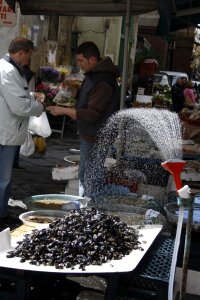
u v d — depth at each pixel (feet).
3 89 14.43
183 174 14.16
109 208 10.89
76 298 8.77
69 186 17.08
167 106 40.52
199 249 10.12
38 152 27.30
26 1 19.42
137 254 7.97
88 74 13.70
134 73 55.31
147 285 8.23
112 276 7.60
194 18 26.78
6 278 7.99
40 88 29.58
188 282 10.29
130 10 16.53
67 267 7.37
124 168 14.17
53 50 41.57
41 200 12.18
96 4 18.93
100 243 7.93
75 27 49.60
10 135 14.97
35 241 8.05
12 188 20.35
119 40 50.88
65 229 8.34
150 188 13.33
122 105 16.85
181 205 7.46
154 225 9.62
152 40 74.64
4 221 15.98
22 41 14.55
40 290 9.05
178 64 87.56
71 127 39.24
